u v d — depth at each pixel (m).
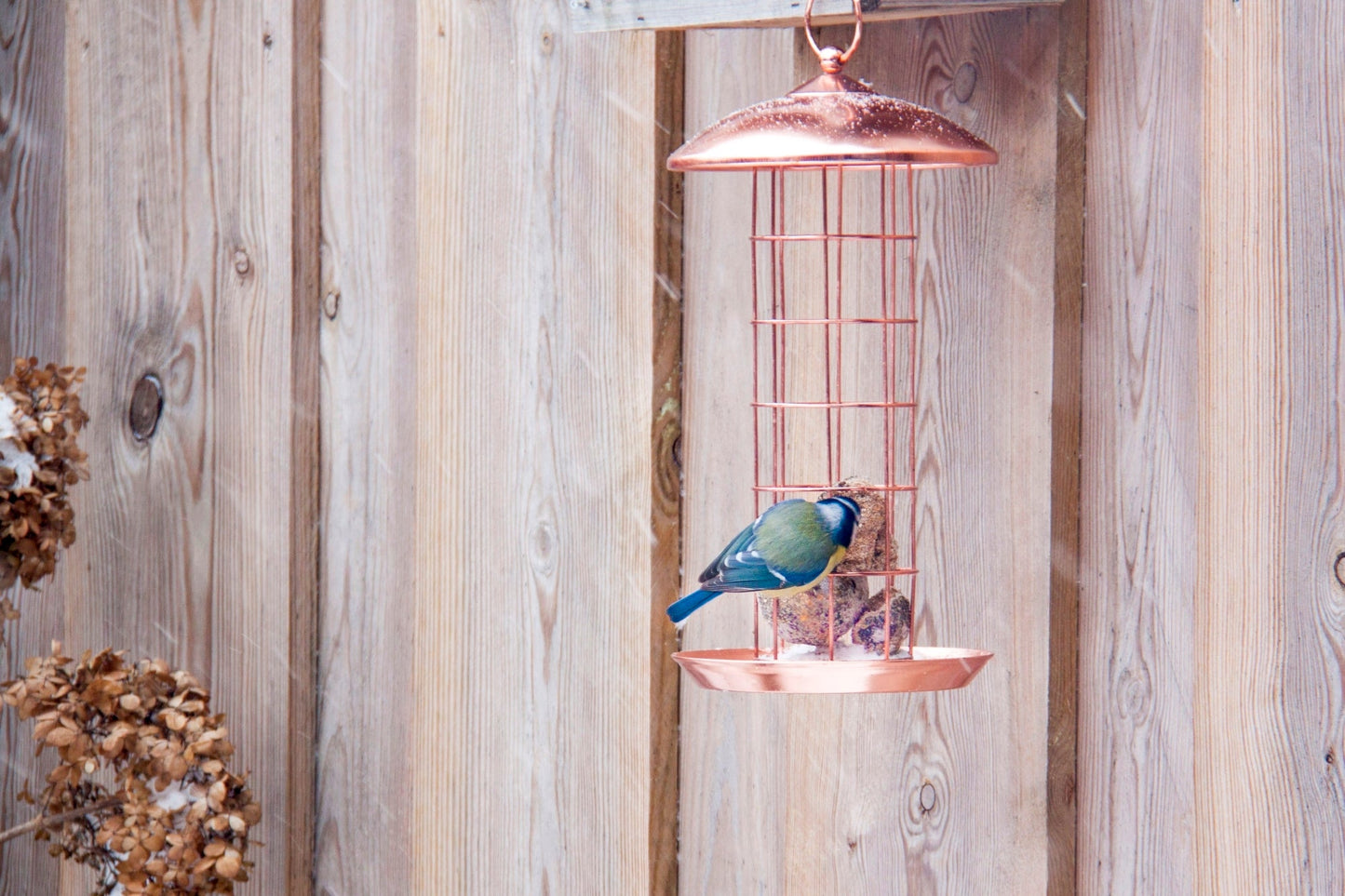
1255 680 2.70
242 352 3.68
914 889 3.11
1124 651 2.92
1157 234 2.86
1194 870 2.79
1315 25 2.63
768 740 3.25
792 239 2.90
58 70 3.88
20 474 3.13
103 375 3.83
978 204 3.04
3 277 3.93
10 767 3.86
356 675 3.63
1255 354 2.71
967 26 3.04
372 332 3.60
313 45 3.64
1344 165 2.60
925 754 3.11
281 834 3.63
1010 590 3.02
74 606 3.86
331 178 3.64
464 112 3.48
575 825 3.37
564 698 3.38
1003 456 3.02
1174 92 2.84
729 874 3.29
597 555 3.34
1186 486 2.82
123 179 3.81
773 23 2.94
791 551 2.58
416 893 3.54
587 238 3.35
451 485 3.50
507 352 3.44
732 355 3.25
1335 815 2.59
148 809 3.03
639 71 3.28
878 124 2.41
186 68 3.73
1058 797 2.98
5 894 3.86
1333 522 2.60
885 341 2.99
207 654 3.72
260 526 3.66
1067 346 2.96
